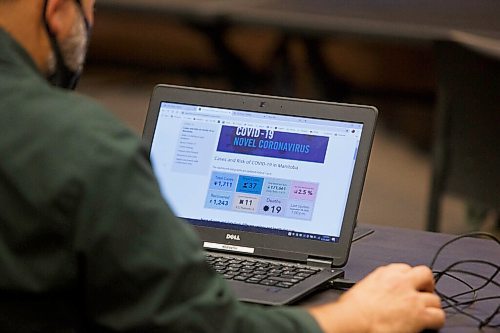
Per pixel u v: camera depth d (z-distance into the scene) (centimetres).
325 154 215
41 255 142
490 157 345
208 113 224
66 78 167
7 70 151
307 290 197
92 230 139
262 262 211
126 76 771
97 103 151
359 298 173
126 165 142
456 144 358
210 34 637
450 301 199
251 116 221
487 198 351
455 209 535
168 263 142
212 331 146
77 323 146
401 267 183
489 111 340
